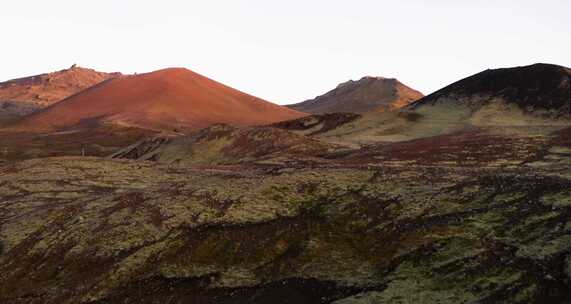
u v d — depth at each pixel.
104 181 73.81
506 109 129.12
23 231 50.38
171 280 37.31
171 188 56.75
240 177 59.50
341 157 82.38
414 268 32.41
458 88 151.62
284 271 36.34
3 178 77.56
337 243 38.81
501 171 50.47
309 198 47.66
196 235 42.69
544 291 26.17
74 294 37.84
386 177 50.38
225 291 35.09
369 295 29.94
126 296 36.50
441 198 41.59
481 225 35.25
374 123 134.75
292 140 105.31
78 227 48.22
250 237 41.31
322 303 31.31
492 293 27.17
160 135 145.00
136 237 43.75
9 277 42.53
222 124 128.50
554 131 87.44
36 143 190.50
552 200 36.34
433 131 117.50
